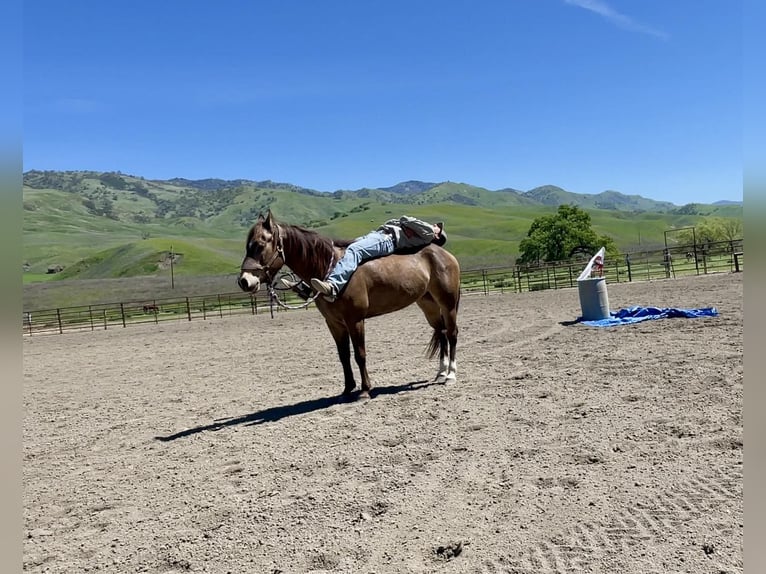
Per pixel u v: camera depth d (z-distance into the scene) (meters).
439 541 3.66
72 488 5.43
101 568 3.78
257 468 5.36
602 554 3.31
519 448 5.16
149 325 27.47
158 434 7.23
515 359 9.62
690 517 3.61
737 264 24.08
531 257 60.00
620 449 4.90
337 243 7.50
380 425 6.32
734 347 8.43
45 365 15.73
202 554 3.82
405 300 7.58
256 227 6.66
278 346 15.31
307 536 3.91
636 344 9.65
